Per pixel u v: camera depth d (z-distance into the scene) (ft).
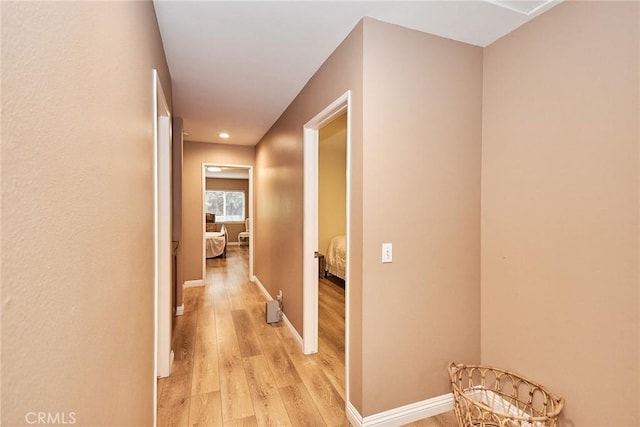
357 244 5.47
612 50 4.24
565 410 4.83
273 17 5.36
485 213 6.27
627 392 4.11
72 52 1.89
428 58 5.74
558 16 4.91
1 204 1.24
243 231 36.40
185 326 10.32
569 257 4.80
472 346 6.28
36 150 1.50
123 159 3.08
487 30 5.67
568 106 4.79
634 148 4.04
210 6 5.06
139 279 3.84
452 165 6.02
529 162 5.41
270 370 7.54
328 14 5.22
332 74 6.57
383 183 5.41
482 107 6.31
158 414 5.88
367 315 5.36
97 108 2.33
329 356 8.28
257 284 15.98
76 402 1.95
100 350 2.39
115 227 2.80
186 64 7.25
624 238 4.14
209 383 6.95
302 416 5.87
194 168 15.75
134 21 3.55
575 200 4.71
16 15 1.34
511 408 5.63
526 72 5.45
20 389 1.37
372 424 5.41
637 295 4.02
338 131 14.02
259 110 10.71
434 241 5.89
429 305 5.86
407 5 4.95
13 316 1.32
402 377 5.65
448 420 5.78
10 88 1.30
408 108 5.58
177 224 11.39
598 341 4.42
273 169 12.42
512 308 5.72
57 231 1.71
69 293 1.85
